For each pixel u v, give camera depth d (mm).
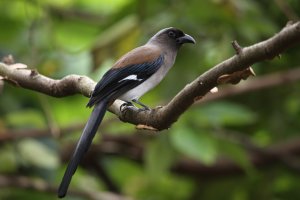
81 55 13367
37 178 13500
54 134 12570
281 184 14734
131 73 9758
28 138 13188
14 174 13555
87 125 8281
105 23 13102
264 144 14578
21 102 14023
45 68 13047
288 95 14125
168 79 12438
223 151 12656
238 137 13711
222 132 12758
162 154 12141
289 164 13930
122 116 8328
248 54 6863
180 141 11766
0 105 13758
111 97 8578
